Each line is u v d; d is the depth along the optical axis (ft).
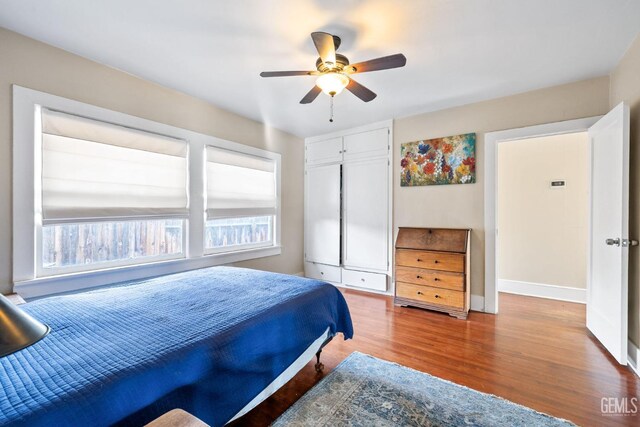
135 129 8.53
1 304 2.25
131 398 2.97
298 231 14.99
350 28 6.35
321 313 6.07
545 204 12.71
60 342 3.70
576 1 5.55
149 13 5.88
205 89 9.47
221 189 11.05
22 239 6.59
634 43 6.87
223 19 6.07
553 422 4.99
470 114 10.77
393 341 8.27
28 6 5.64
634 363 6.70
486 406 5.43
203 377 3.70
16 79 6.51
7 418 2.38
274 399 5.72
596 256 8.23
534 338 8.39
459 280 10.00
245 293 5.95
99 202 7.79
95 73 7.73
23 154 6.59
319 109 11.31
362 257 13.39
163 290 6.11
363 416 5.18
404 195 12.26
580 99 8.90
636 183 6.97
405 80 8.87
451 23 6.19
